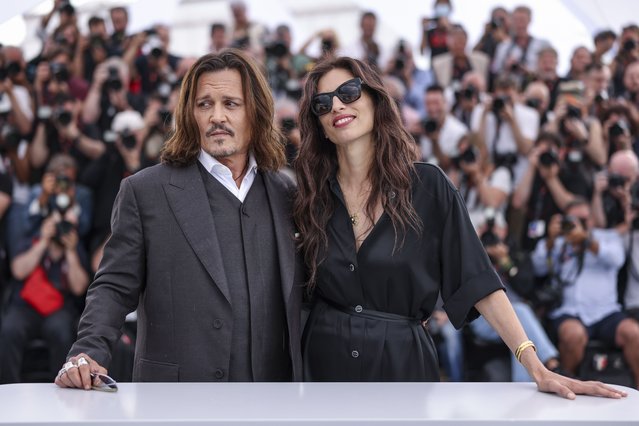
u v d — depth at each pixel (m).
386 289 4.09
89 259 8.84
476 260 3.99
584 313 8.75
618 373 8.66
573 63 10.28
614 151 9.68
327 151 4.32
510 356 8.38
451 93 10.35
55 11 10.39
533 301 8.78
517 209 9.38
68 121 9.21
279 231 4.13
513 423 2.62
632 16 10.28
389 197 4.11
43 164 9.21
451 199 4.09
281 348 4.07
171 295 3.94
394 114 4.22
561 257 8.87
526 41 10.55
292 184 4.43
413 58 10.80
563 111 9.51
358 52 10.89
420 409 2.78
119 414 2.67
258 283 4.02
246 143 4.16
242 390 3.12
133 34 10.37
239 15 10.94
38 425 2.56
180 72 10.08
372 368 4.02
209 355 3.89
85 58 10.18
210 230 3.98
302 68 10.38
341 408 2.78
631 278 9.04
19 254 8.48
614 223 9.17
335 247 4.13
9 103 9.24
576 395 3.17
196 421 2.58
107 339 3.76
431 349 4.18
